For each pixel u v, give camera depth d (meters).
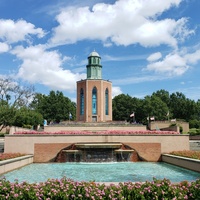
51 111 70.06
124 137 21.00
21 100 46.84
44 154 20.23
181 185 7.50
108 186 7.36
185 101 85.56
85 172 14.92
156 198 6.73
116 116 75.81
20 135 20.34
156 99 74.81
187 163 15.47
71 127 32.56
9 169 14.77
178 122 52.97
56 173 14.57
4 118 35.25
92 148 20.02
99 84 44.41
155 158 20.67
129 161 20.44
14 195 6.72
